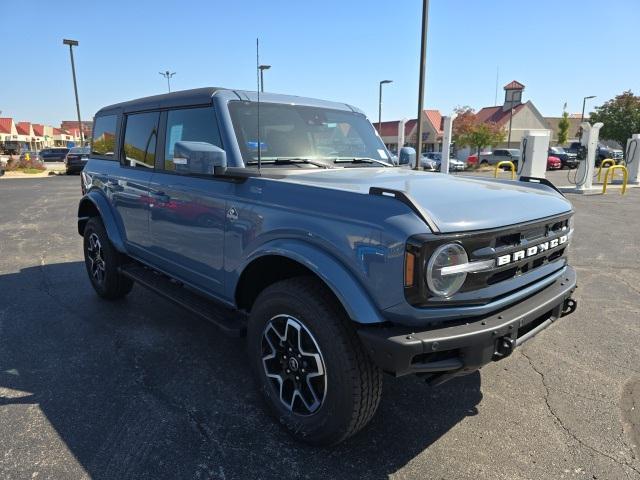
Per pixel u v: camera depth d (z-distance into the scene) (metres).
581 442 2.93
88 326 4.61
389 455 2.80
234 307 3.35
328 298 2.66
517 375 3.75
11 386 3.50
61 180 24.33
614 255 7.54
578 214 11.76
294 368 2.84
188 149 3.06
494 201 2.75
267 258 3.00
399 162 4.81
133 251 4.62
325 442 2.76
